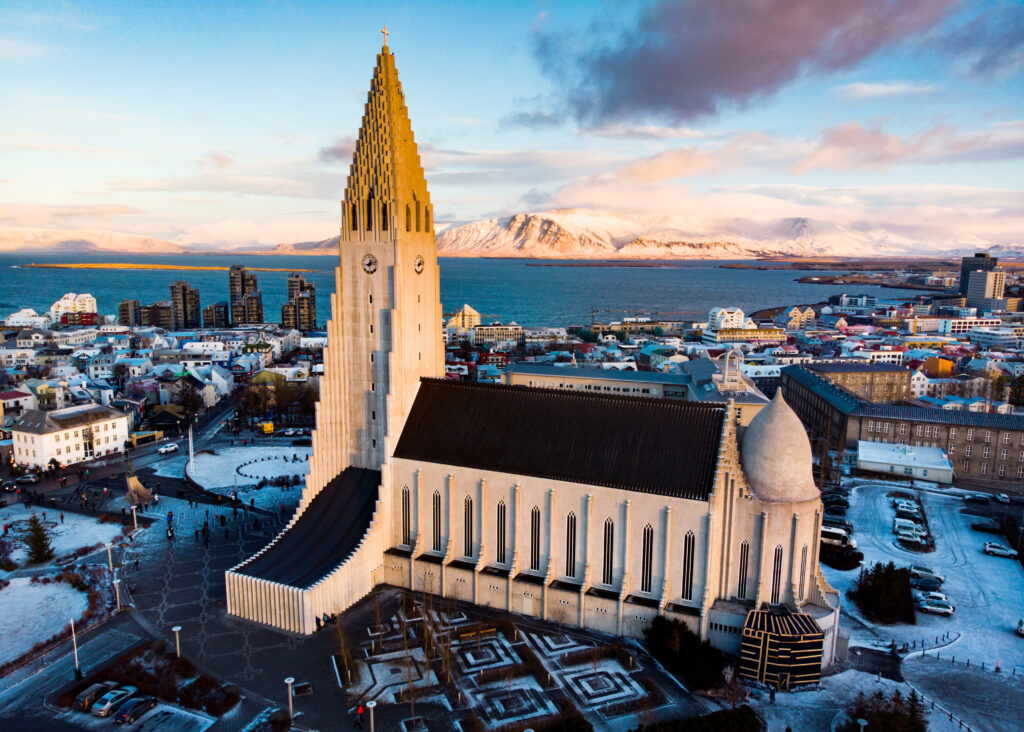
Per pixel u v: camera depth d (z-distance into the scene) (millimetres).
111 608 106312
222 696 84625
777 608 95250
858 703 81438
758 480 95062
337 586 103750
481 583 106250
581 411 107250
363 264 115000
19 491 158750
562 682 88312
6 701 84250
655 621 94625
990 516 150125
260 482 165000
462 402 115188
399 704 83875
